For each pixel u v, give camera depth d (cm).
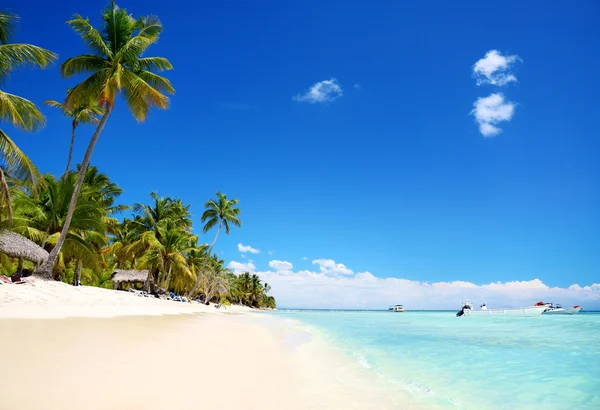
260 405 493
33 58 1595
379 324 3044
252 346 1138
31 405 387
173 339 1068
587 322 3231
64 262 2786
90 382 497
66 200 2520
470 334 1920
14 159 1600
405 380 738
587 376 789
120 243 4172
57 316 1328
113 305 2173
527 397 616
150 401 452
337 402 542
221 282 6625
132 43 2175
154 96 2122
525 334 1905
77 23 2120
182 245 4569
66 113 2533
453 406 554
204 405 464
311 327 2494
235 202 5003
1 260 2545
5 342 710
